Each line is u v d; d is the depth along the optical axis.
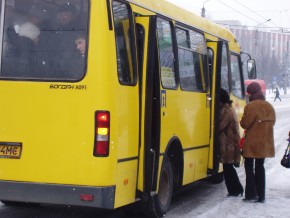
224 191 10.72
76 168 6.36
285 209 9.06
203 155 9.77
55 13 6.57
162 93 7.68
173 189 8.84
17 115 6.53
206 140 9.91
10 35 6.69
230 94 11.30
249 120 9.34
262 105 9.34
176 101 8.31
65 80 6.41
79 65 6.41
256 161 9.58
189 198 9.88
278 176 12.61
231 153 9.97
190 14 9.48
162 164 7.77
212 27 10.66
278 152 17.34
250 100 9.50
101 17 6.38
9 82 6.57
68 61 6.45
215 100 10.08
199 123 9.50
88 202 6.32
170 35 8.29
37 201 6.44
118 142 6.48
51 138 6.43
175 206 9.09
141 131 7.15
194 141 9.22
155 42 7.24
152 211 7.82
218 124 10.04
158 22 7.81
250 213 8.69
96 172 6.30
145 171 7.13
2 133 6.57
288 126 29.25
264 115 9.33
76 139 6.36
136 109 7.04
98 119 6.30
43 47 6.55
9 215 8.16
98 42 6.36
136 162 7.06
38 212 8.42
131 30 7.05
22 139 6.50
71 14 6.50
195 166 9.32
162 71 7.78
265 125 9.34
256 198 9.71
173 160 8.58
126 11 6.97
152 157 7.28
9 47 6.67
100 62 6.33
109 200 6.33
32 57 6.57
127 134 6.76
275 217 8.47
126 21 6.95
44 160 6.44
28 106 6.50
